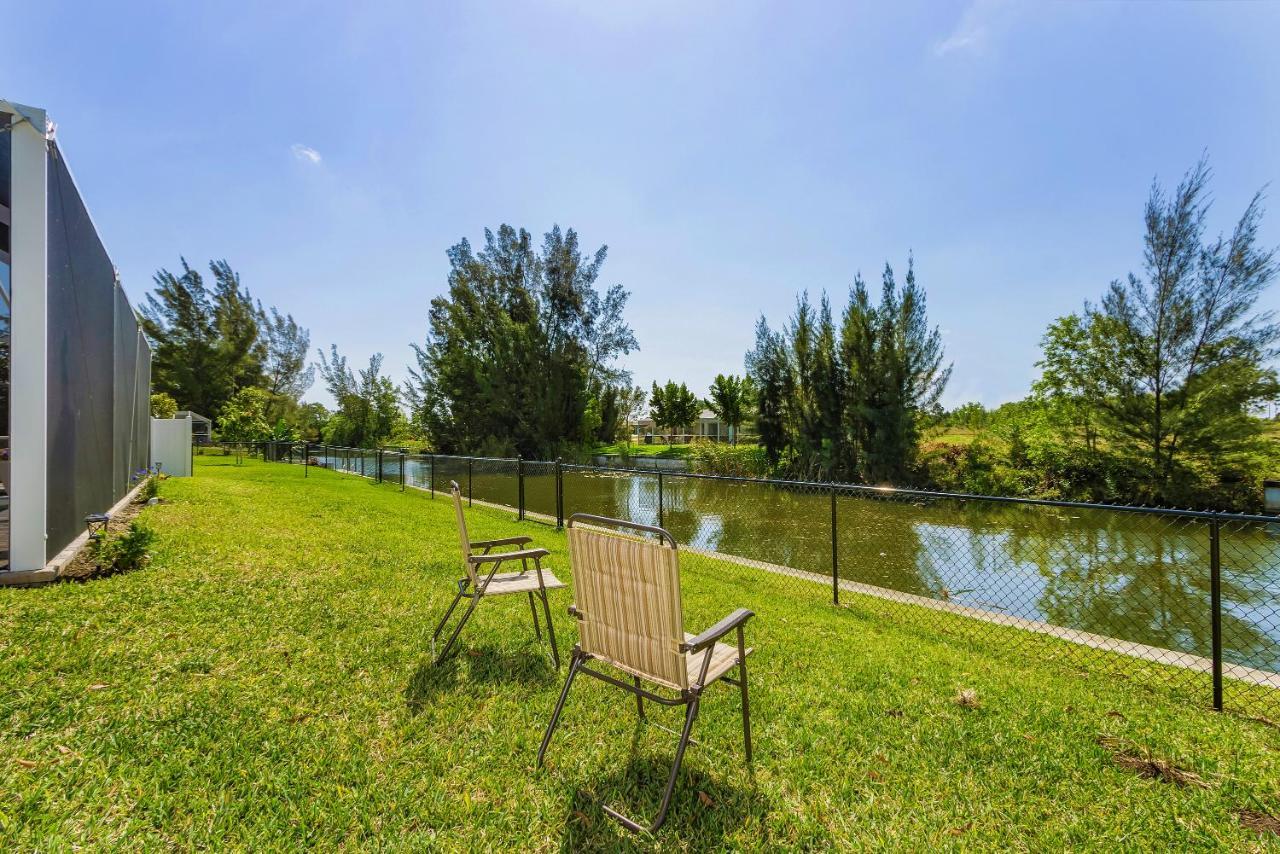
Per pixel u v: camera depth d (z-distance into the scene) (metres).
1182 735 2.50
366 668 2.83
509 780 1.96
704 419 49.94
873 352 19.58
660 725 2.39
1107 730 2.52
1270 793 2.03
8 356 4.31
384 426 34.69
